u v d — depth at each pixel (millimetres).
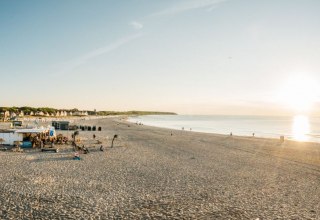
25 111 187750
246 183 27375
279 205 21281
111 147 49469
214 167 34438
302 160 40750
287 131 112312
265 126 151500
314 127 145750
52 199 21141
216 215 18891
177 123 185625
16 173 28578
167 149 49250
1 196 21453
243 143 60969
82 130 88562
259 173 31828
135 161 36969
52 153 41281
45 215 18141
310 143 62812
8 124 95562
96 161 36156
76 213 18609
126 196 22344
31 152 41812
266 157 42906
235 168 34219
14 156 38125
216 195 23250
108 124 128000
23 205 19766
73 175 28391
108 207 19859
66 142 52719
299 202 22109
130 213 18875
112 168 32219
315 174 31922
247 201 21984
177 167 33781
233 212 19531
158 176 29031
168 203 20984
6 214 18109
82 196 22016
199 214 18969
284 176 30641
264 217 18828
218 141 64500
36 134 49312
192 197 22547
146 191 23812
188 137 72812
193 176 29469
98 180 26812
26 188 23609
